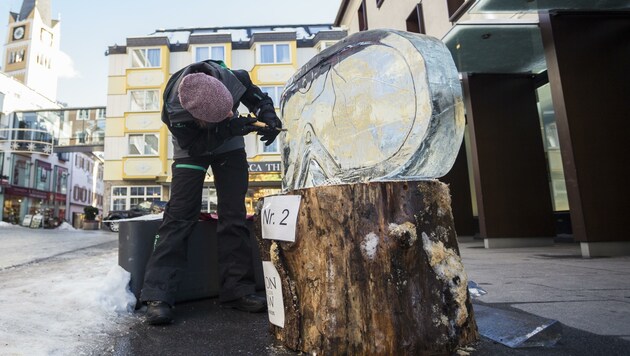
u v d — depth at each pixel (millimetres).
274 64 19422
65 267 3172
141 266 1977
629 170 4020
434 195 1210
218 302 2082
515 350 1161
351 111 1441
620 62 4188
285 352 1230
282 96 1886
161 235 1773
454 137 1225
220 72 1634
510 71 5844
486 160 5637
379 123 1328
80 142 24656
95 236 11055
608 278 2475
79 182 37812
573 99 4117
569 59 4180
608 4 4145
